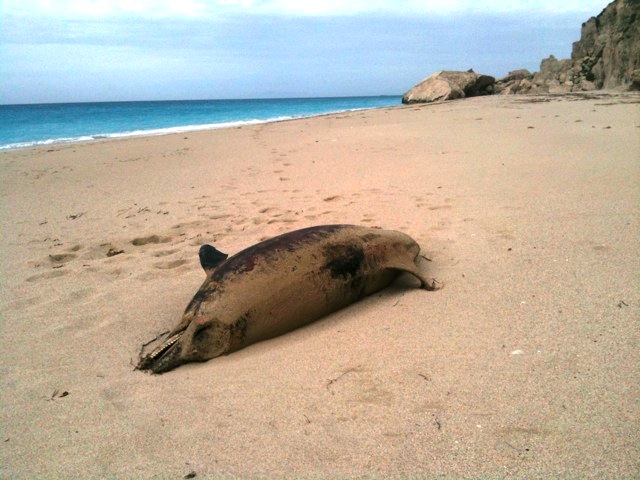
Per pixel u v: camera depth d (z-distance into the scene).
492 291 4.34
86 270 5.53
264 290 3.89
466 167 9.02
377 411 2.89
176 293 4.85
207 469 2.52
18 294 4.98
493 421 2.73
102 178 10.49
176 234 6.63
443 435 2.65
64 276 5.41
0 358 3.82
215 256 4.55
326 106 68.00
